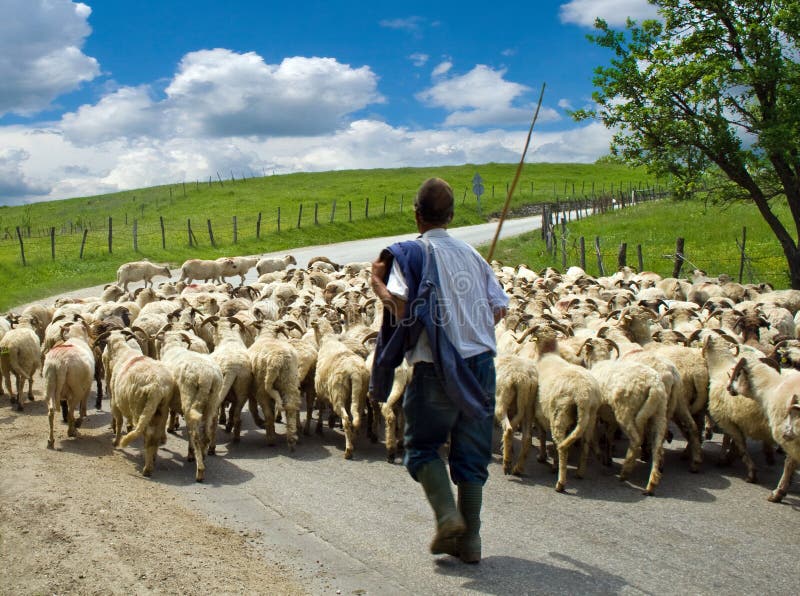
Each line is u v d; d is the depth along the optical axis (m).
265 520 6.43
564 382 7.81
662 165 21.05
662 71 20.00
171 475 7.82
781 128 18.36
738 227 33.69
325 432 10.00
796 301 15.49
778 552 5.86
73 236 45.38
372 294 16.23
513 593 4.96
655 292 16.33
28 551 5.25
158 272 26.34
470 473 5.08
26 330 10.84
